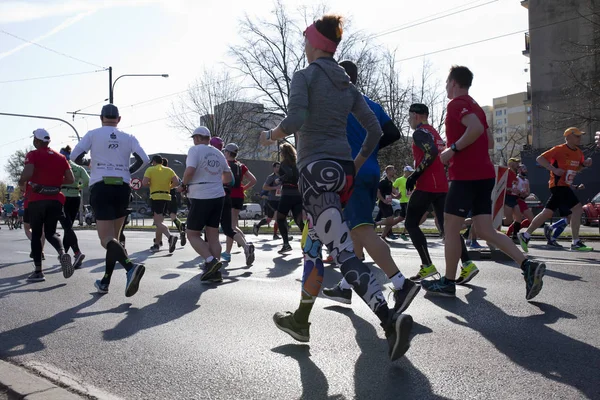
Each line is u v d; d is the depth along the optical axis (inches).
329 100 130.5
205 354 144.6
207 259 255.8
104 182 226.4
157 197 429.7
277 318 148.9
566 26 1376.7
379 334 157.6
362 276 125.4
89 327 176.6
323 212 128.6
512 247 192.1
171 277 279.6
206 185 259.9
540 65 1403.8
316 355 140.4
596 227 785.6
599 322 164.1
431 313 180.7
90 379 128.9
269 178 528.7
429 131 234.2
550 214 347.3
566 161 350.0
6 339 165.2
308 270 145.2
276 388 119.2
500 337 151.2
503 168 349.1
